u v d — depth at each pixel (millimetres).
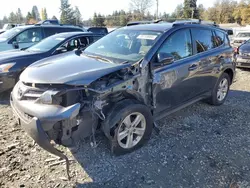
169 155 3221
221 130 3971
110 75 2982
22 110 2779
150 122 3383
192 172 2893
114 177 2797
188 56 4004
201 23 4602
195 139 3646
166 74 3533
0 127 3893
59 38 6496
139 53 3463
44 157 3137
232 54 5141
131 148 3250
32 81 2824
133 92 3158
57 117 2523
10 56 5363
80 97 2744
